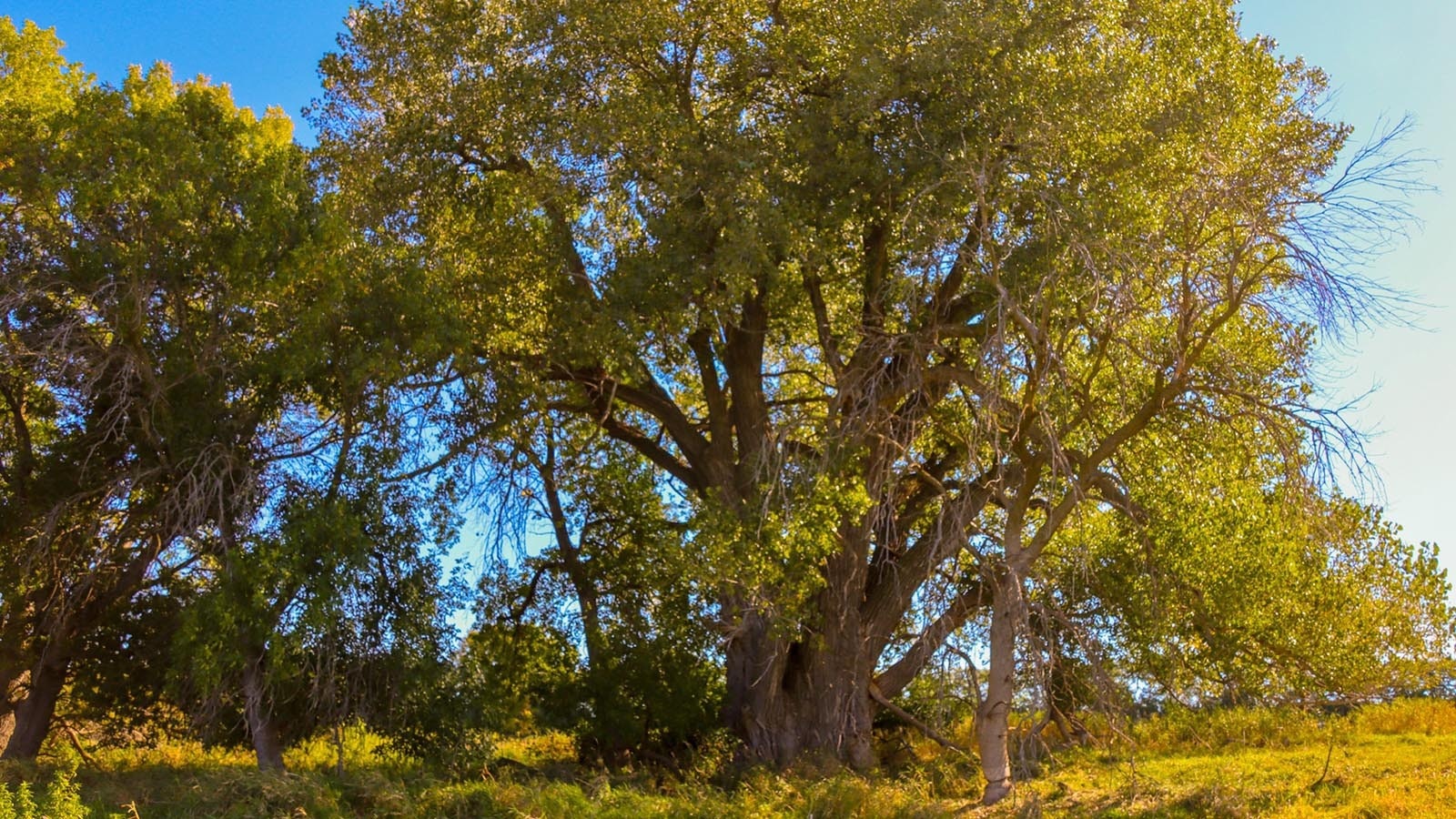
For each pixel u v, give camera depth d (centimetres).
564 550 2422
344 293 1792
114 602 1978
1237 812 1524
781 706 2086
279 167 1777
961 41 1766
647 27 1936
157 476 1834
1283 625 2041
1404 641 2125
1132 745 1636
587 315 1891
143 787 1716
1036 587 1733
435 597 1978
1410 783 1647
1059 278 1584
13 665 1920
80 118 1706
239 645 1731
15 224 1797
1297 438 1645
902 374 1839
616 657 2289
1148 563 1942
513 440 2058
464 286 1981
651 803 1722
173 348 1752
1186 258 1591
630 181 1917
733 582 1794
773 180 1795
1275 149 1786
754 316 2083
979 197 1564
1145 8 1919
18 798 1390
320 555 1761
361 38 2109
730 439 2156
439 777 1903
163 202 1641
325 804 1586
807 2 1986
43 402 1964
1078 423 1820
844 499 1742
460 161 2116
